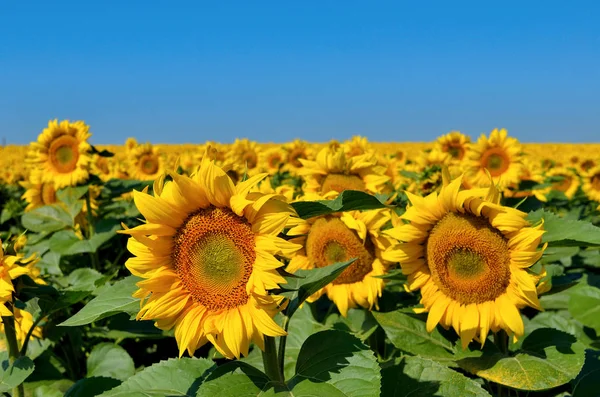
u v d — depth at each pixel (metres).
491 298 1.32
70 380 1.71
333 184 1.88
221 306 1.07
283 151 3.86
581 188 3.85
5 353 1.40
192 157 3.80
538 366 1.25
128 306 1.12
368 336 1.57
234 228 1.06
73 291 1.32
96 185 2.58
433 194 1.34
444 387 1.23
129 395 1.24
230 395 1.04
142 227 1.06
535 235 1.26
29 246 2.53
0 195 4.76
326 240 1.68
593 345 1.59
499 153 2.57
